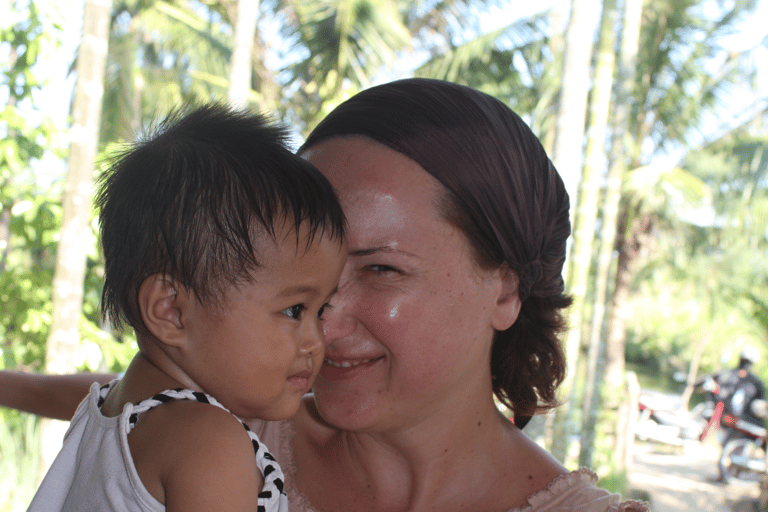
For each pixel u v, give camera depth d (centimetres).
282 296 78
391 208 95
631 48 829
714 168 1284
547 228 109
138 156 79
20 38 418
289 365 79
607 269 840
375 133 97
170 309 76
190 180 74
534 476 104
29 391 145
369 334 97
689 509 756
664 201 1244
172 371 79
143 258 74
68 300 352
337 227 83
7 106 420
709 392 984
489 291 102
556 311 125
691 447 1101
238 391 78
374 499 107
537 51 1135
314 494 111
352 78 1090
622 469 741
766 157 1273
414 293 95
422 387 97
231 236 74
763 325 744
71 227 352
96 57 354
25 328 430
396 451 105
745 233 1334
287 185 78
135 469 73
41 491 81
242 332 76
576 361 598
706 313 1636
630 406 758
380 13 1013
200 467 71
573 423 608
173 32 1035
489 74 1189
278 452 115
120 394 82
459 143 96
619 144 837
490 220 97
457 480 104
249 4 620
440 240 96
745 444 873
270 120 88
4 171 428
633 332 2009
